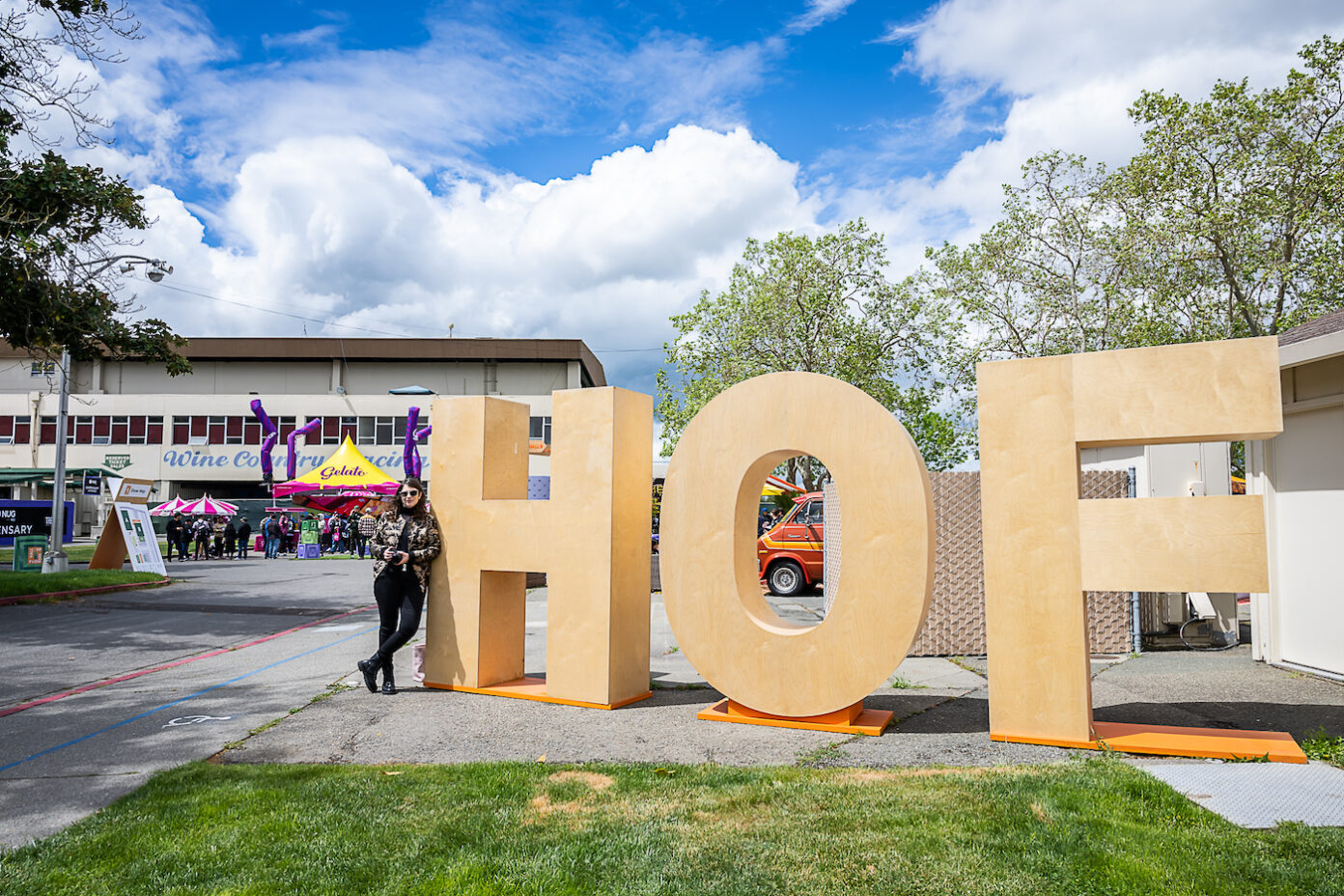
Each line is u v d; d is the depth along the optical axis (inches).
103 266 530.0
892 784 161.5
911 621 210.2
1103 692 263.6
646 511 267.9
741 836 134.0
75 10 472.7
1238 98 798.5
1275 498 310.5
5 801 164.7
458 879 118.5
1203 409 186.5
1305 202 786.8
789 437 230.4
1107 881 115.3
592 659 249.4
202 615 493.7
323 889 116.0
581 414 259.3
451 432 283.6
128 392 1978.3
